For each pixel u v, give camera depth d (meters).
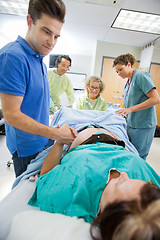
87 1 1.81
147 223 0.30
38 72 0.81
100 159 0.67
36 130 0.64
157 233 0.28
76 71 3.99
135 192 0.38
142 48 3.26
